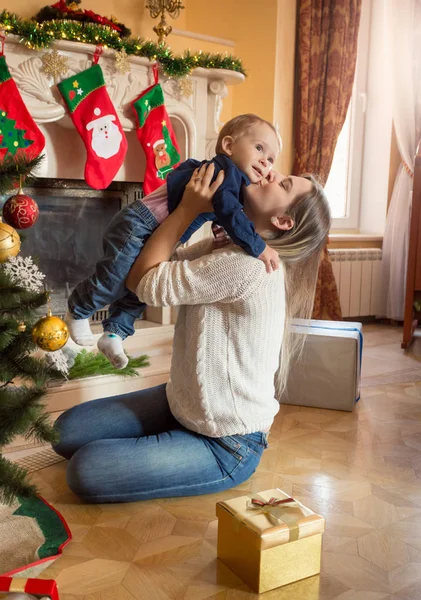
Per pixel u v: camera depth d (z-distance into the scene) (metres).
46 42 2.31
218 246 1.85
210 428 1.73
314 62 3.86
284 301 1.75
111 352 1.73
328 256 4.24
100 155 2.56
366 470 2.05
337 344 2.60
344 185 4.81
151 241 1.62
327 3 3.82
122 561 1.50
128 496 1.74
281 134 3.81
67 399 2.35
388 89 4.60
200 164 1.70
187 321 1.76
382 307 4.73
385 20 4.39
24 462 2.03
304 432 2.38
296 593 1.39
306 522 1.42
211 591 1.39
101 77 2.51
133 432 1.92
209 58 2.89
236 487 1.91
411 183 4.48
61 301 2.90
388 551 1.57
